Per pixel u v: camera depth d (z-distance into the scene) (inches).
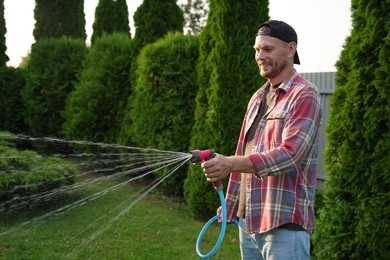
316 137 88.1
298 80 90.3
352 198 132.0
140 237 195.3
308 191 89.5
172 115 264.2
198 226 215.3
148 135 277.7
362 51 129.0
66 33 513.0
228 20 208.7
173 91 262.5
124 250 178.4
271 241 88.9
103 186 266.2
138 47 322.0
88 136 336.8
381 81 123.2
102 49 344.5
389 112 122.9
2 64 471.8
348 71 136.8
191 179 226.8
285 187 87.3
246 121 101.5
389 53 122.6
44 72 389.4
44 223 203.0
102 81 334.6
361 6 131.5
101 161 296.0
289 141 84.0
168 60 263.1
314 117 85.9
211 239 197.3
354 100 130.4
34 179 209.5
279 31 90.7
